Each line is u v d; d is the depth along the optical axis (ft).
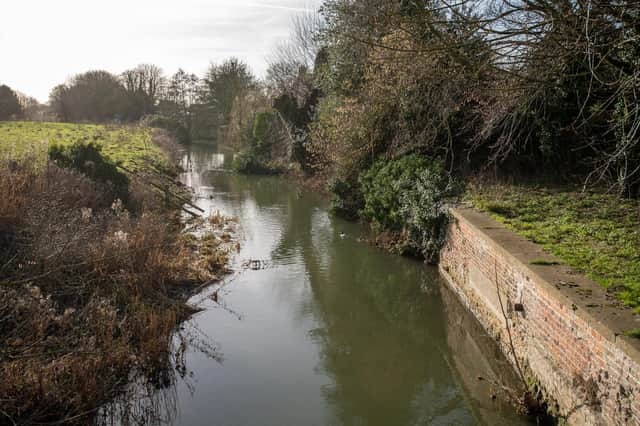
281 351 25.39
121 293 27.07
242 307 31.04
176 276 33.47
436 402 20.61
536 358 18.84
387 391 21.59
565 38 21.48
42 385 17.61
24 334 19.80
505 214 30.04
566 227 25.50
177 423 18.83
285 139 102.68
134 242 32.53
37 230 26.61
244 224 54.75
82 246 28.22
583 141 35.81
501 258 22.70
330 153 58.18
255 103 127.75
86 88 190.39
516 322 21.06
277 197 74.08
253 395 21.02
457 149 42.93
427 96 39.14
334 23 56.18
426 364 24.17
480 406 19.80
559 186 35.60
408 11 25.00
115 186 45.21
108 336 21.62
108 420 18.86
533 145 39.11
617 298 15.74
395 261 40.22
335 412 19.81
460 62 24.76
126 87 203.72
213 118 196.65
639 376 11.97
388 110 48.39
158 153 92.84
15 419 16.53
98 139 91.15
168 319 25.63
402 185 40.32
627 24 20.30
